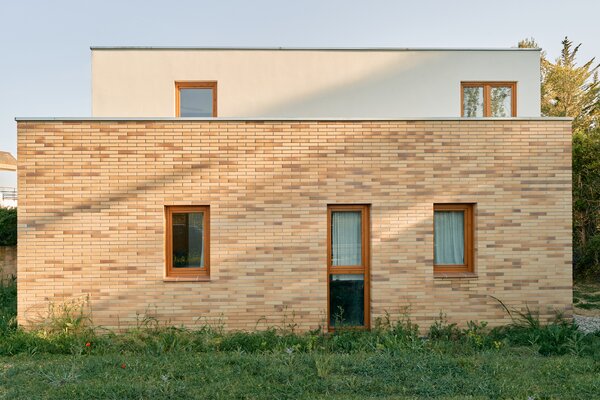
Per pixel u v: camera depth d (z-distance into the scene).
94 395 5.23
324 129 8.20
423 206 8.26
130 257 8.02
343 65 10.57
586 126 26.03
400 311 8.19
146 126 8.06
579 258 16.41
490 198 8.30
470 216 8.48
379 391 5.47
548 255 8.32
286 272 8.14
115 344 7.18
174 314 8.03
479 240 8.28
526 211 8.34
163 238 8.09
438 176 8.27
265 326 8.09
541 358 6.70
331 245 8.41
